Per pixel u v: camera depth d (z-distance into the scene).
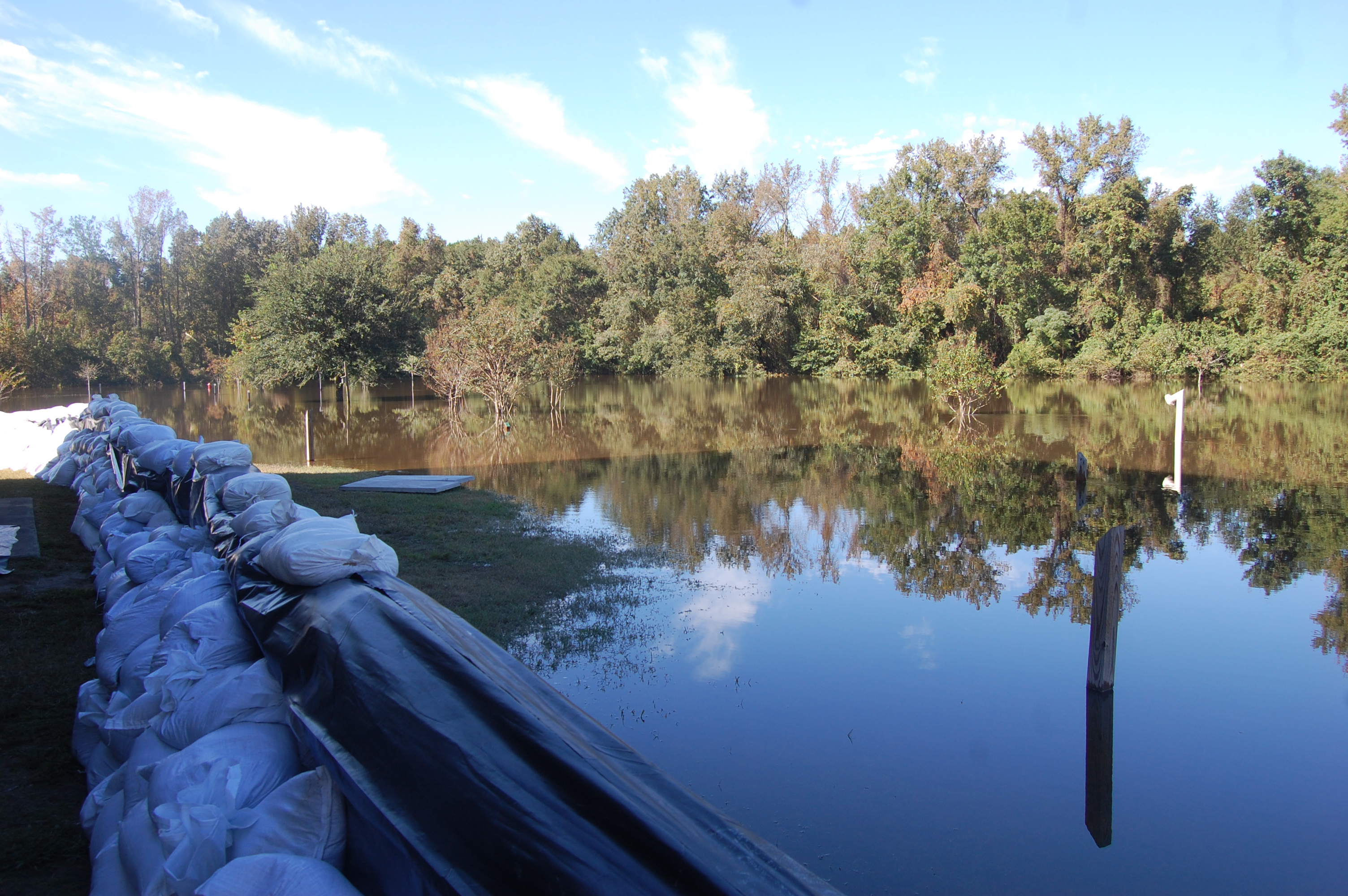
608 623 6.21
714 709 4.99
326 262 33.56
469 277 54.47
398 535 8.48
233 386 42.31
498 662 2.89
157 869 2.33
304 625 2.93
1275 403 25.66
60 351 41.78
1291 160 37.22
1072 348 39.66
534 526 9.20
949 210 45.44
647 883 1.97
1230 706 5.23
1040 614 6.85
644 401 29.45
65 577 6.46
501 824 2.12
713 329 44.47
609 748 2.54
